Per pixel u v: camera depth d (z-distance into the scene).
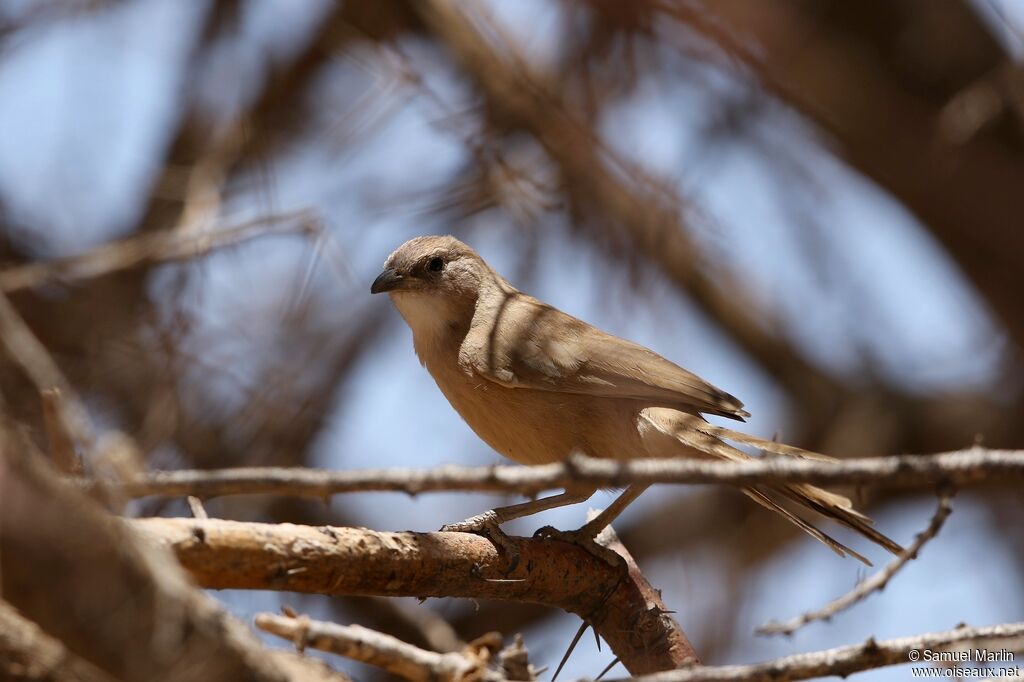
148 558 4.86
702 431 9.27
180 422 12.52
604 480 5.16
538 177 13.27
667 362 9.83
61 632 4.74
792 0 9.18
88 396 12.41
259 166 12.92
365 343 14.53
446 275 10.73
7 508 4.53
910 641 5.87
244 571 5.76
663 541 15.96
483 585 7.34
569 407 9.82
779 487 8.42
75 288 12.66
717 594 15.47
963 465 5.09
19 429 4.67
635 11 10.58
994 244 10.00
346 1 13.83
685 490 16.23
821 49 9.29
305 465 14.00
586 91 12.73
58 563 4.64
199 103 14.47
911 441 15.35
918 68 9.36
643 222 13.31
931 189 9.85
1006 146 9.59
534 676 6.35
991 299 11.40
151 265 12.52
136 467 5.70
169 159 14.34
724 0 9.20
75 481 4.96
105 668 4.86
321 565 6.02
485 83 13.04
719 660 14.95
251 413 13.45
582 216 13.50
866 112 9.56
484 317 10.51
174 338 12.43
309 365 14.20
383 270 10.98
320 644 5.77
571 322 10.30
